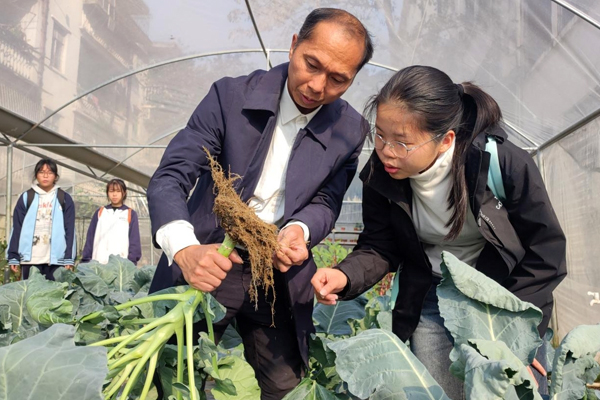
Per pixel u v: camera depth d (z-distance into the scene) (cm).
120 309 183
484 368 123
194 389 157
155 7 599
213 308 197
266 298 214
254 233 164
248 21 633
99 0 579
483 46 579
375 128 188
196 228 207
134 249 681
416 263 221
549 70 555
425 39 608
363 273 212
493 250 201
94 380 124
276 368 222
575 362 140
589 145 585
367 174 212
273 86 206
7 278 801
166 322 163
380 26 605
